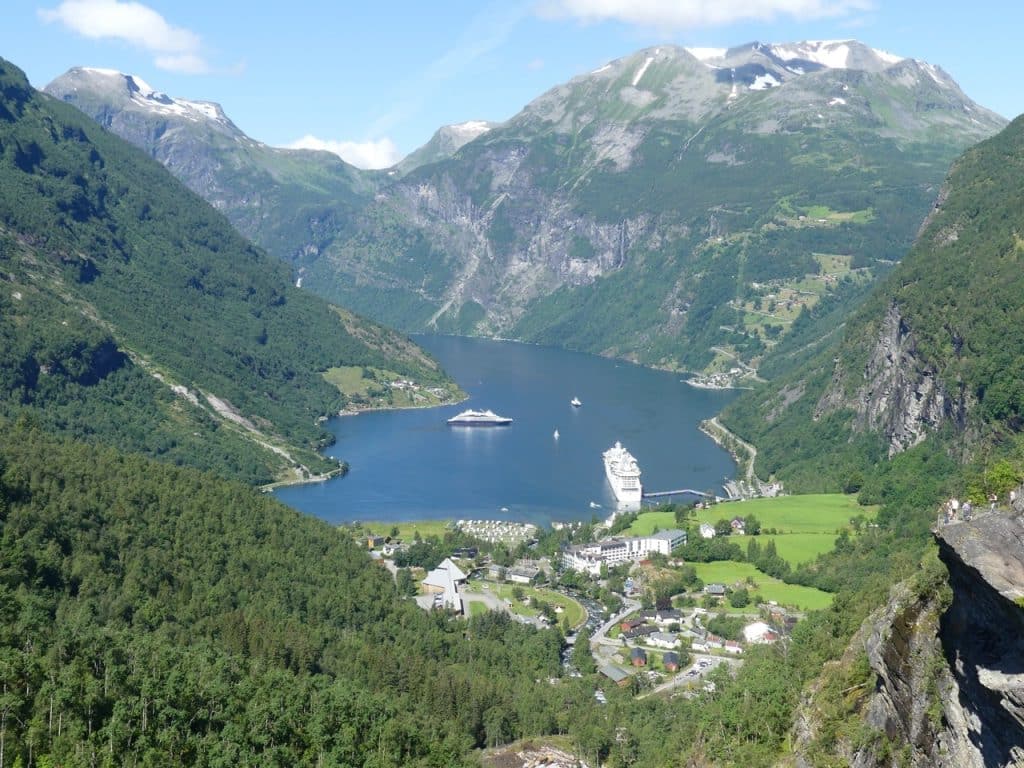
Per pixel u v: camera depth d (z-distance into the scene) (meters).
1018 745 96.38
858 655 147.50
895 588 149.38
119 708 177.25
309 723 191.12
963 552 99.31
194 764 173.62
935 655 115.31
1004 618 97.38
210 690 190.38
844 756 133.50
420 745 193.75
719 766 166.88
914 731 117.00
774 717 164.50
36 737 167.25
